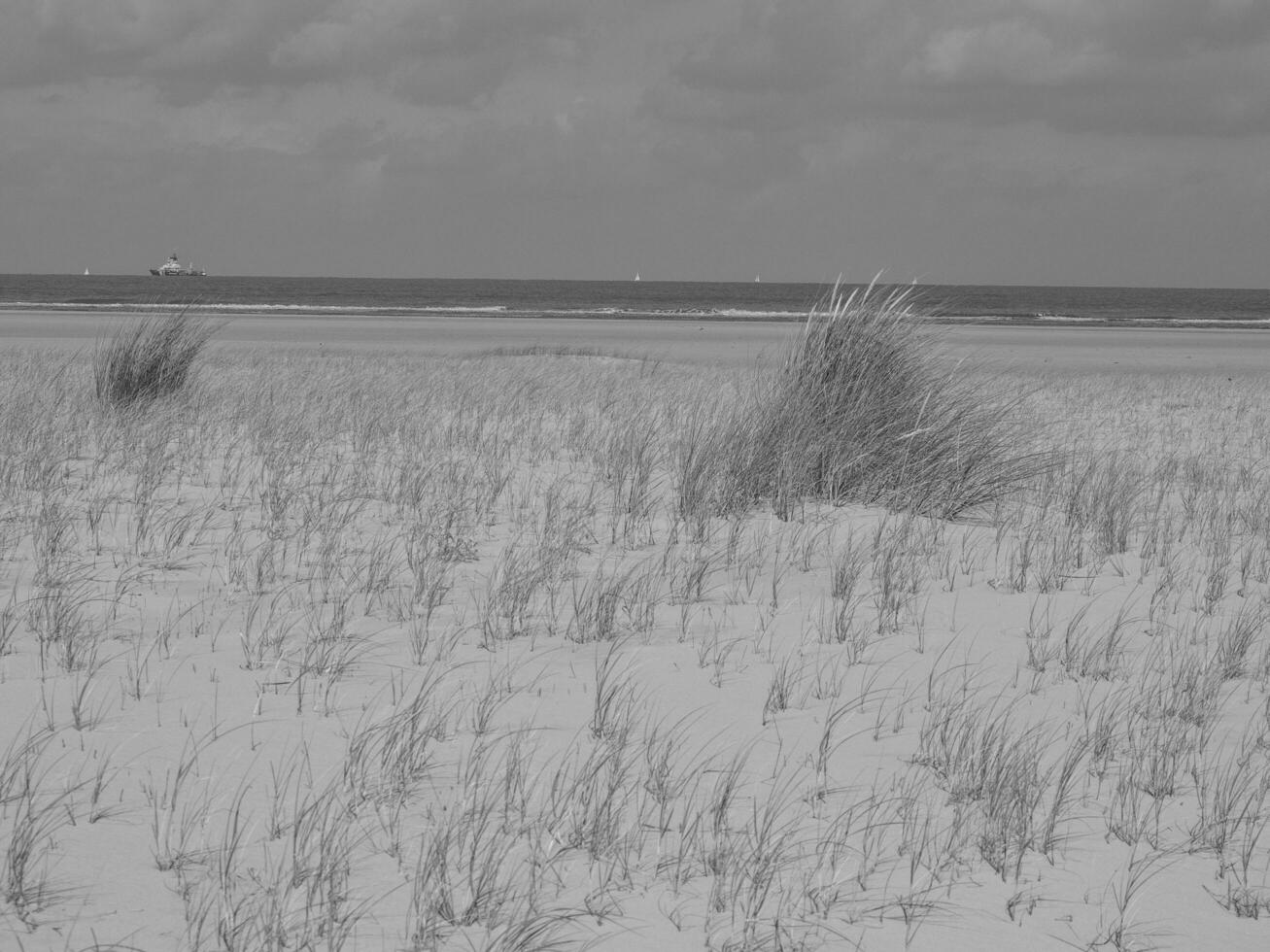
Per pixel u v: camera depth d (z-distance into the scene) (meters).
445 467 8.43
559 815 3.06
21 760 3.27
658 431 9.91
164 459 8.25
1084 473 8.73
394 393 12.88
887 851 3.00
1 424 9.19
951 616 5.41
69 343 27.45
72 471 8.00
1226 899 2.86
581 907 2.64
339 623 4.69
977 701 4.20
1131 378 23.03
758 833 3.03
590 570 5.93
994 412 8.29
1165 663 4.75
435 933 2.47
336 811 3.03
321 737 3.56
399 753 3.33
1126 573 6.38
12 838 2.79
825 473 7.79
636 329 45.03
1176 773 3.62
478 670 4.30
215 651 4.37
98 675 4.03
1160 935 2.67
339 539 6.31
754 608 5.37
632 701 4.02
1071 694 4.35
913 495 7.62
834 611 5.20
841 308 8.45
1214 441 13.22
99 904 2.53
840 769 3.53
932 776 3.50
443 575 5.45
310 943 2.41
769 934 2.56
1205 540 7.27
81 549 5.84
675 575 5.85
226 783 3.20
